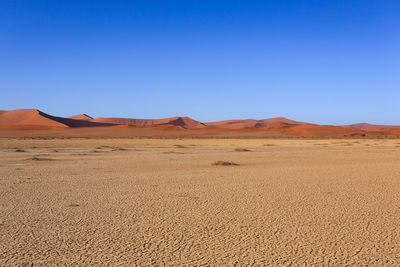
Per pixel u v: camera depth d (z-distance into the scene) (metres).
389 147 49.62
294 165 22.70
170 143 63.50
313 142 71.19
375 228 7.80
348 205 10.19
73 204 10.28
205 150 40.91
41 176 16.77
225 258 6.01
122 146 50.88
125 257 6.06
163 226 7.96
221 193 12.16
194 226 7.96
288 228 7.80
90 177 16.45
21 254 6.19
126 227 7.88
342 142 71.44
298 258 6.02
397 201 10.78
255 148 46.09
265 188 13.26
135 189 13.00
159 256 6.11
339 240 6.97
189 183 14.57
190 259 5.97
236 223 8.22
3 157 28.62
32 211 9.40
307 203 10.48
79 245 6.67
